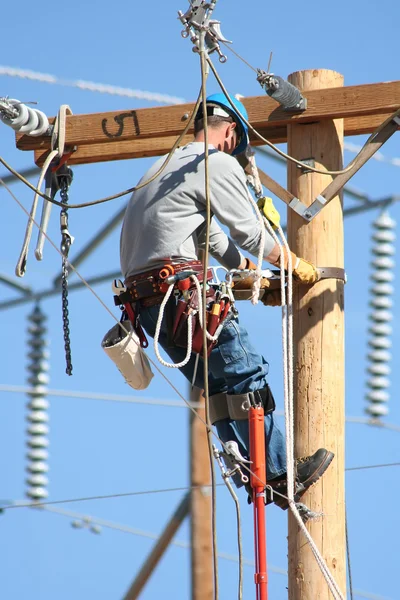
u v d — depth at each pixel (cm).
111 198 1489
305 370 1617
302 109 1652
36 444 2869
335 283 1638
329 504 1584
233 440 1530
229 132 1548
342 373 1631
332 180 1650
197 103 1449
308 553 1564
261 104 1675
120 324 1511
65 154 1723
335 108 1638
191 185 1472
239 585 1419
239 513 1444
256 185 1599
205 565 2305
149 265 1479
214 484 1388
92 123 1709
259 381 1520
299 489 1560
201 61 1430
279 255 1527
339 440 1612
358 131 1728
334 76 1681
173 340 1472
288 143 1683
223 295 1472
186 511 2336
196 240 1490
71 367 1641
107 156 1767
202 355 1496
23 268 1605
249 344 1519
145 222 1482
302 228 1644
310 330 1620
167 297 1448
